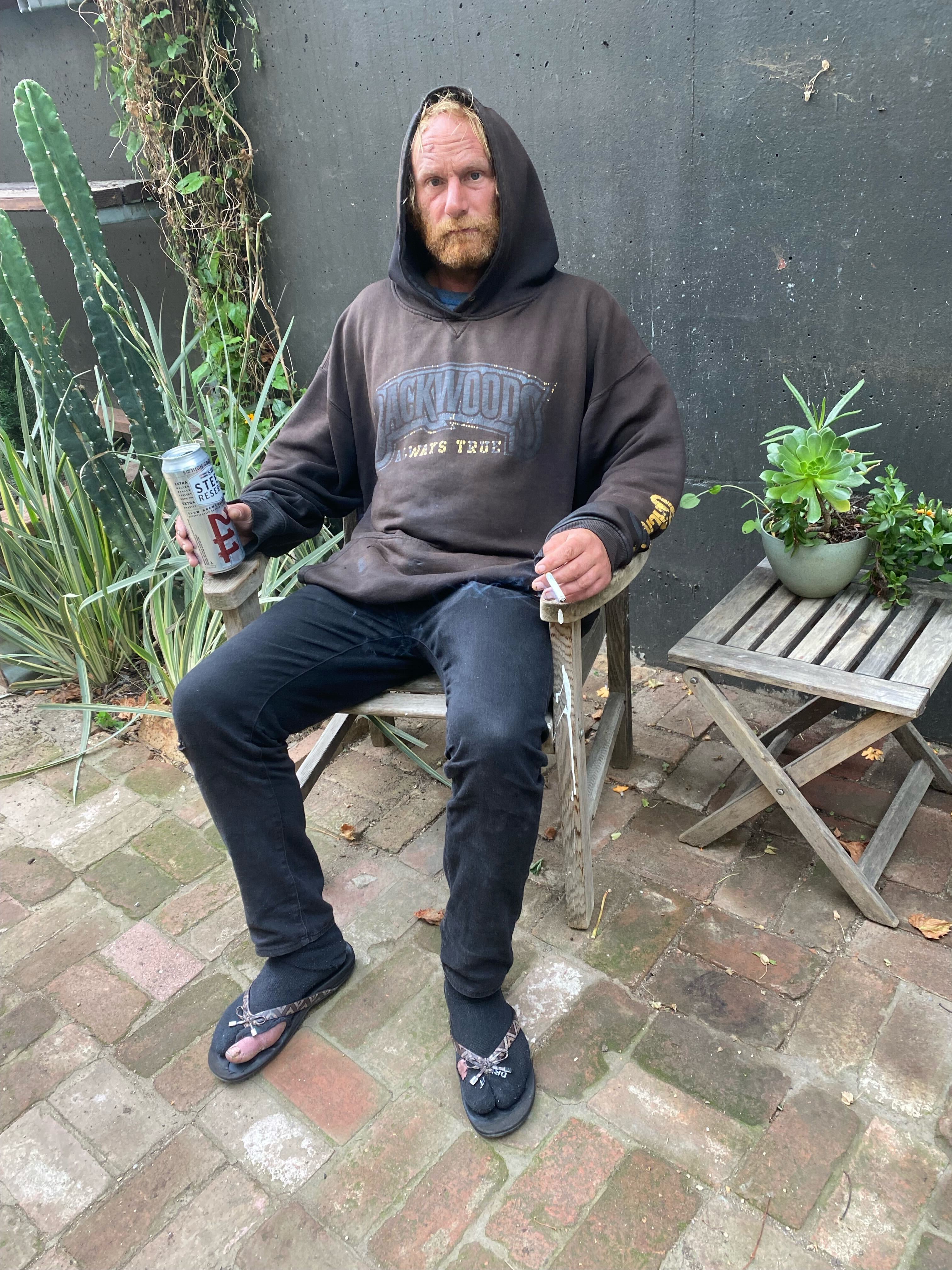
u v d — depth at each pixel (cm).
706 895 176
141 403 238
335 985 161
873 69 166
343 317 182
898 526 171
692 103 188
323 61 239
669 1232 122
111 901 190
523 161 161
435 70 221
